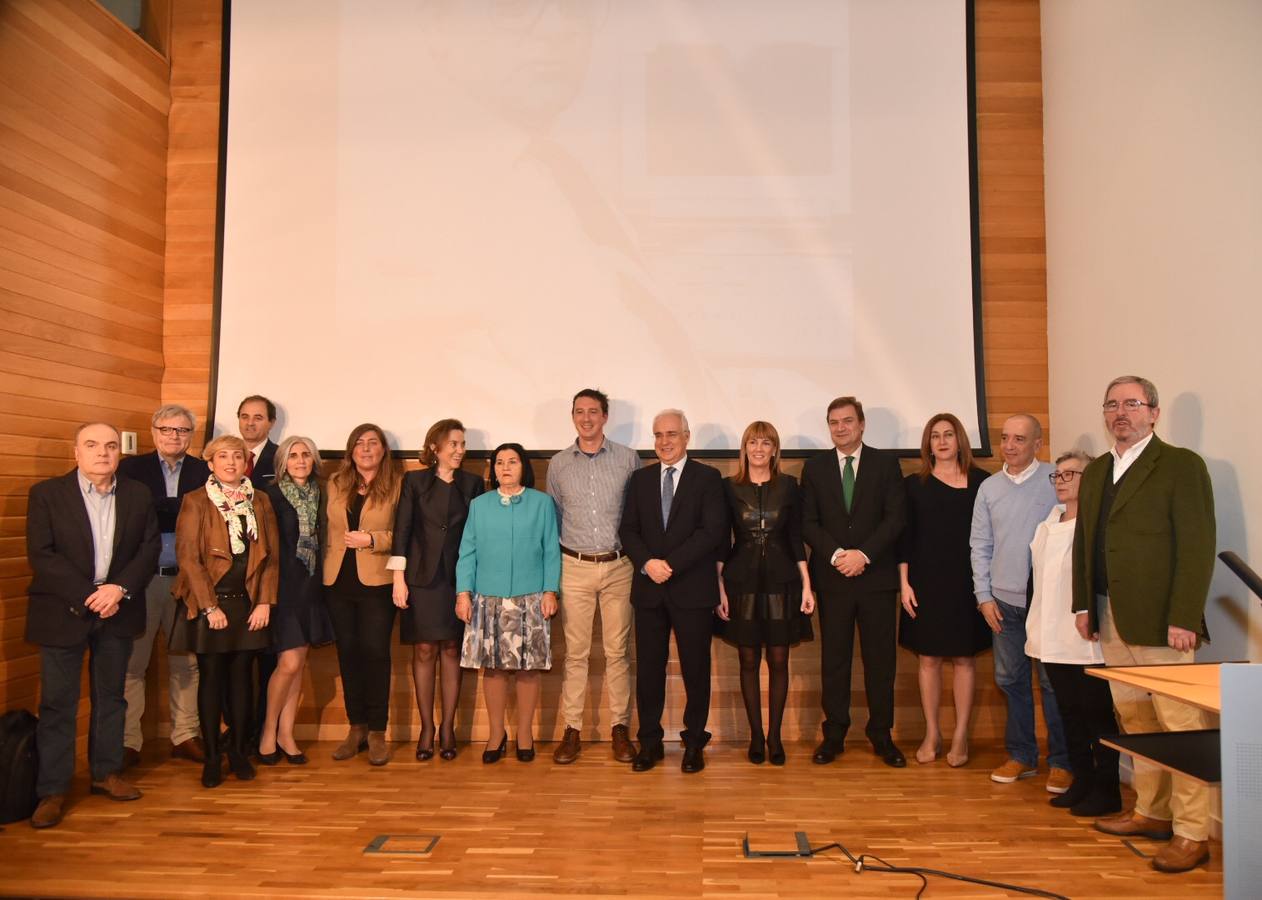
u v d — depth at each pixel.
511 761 3.89
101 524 3.29
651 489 3.77
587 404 3.91
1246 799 1.80
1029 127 4.45
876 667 3.80
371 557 3.84
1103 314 3.88
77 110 3.87
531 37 4.48
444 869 2.69
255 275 4.48
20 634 3.43
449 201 4.46
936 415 3.99
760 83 4.43
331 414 4.42
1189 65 3.27
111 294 4.10
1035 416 4.37
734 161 4.41
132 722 3.80
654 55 4.45
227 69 4.54
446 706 3.97
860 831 2.99
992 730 4.22
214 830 3.02
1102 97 3.88
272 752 3.85
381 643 3.86
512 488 3.84
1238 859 1.80
